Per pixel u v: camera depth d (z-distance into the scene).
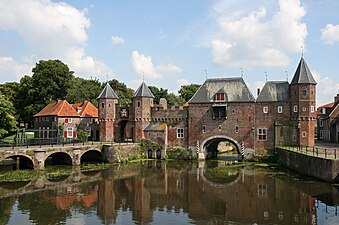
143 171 38.44
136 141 51.59
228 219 20.66
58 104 60.84
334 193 25.70
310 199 24.45
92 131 60.97
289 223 19.53
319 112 73.12
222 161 47.75
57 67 68.94
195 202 24.67
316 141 60.53
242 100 47.69
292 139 45.25
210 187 29.58
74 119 60.22
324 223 19.36
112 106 53.53
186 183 31.38
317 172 30.55
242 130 47.59
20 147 38.12
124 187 29.66
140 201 24.94
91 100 78.94
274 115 46.25
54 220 20.16
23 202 23.98
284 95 46.25
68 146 40.94
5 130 45.34
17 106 70.44
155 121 52.34
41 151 37.25
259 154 46.62
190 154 49.84
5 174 33.88
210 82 50.84
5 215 20.91
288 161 39.62
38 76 67.12
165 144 50.75
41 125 62.03
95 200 25.03
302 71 45.03
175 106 52.06
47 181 31.50
